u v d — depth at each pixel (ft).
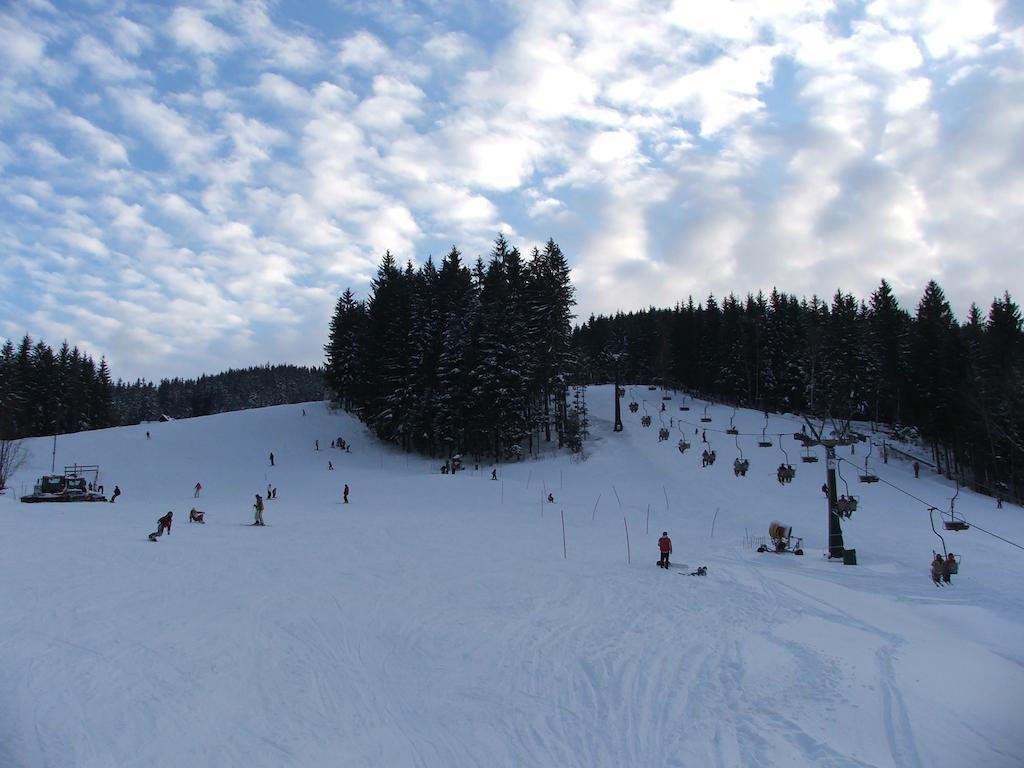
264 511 125.08
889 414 272.51
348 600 55.77
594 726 32.40
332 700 34.81
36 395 299.38
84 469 188.44
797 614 55.72
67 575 60.08
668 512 137.39
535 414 226.17
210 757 27.71
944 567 72.84
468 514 127.95
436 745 30.19
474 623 50.83
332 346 268.41
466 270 253.65
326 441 234.38
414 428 216.33
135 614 47.88
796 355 281.54
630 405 254.06
